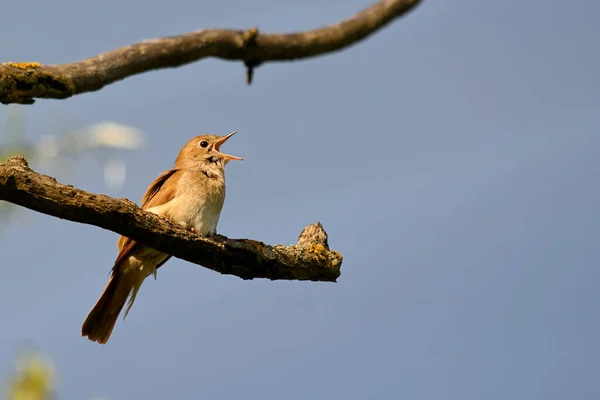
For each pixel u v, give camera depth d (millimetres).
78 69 6867
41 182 7316
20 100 6785
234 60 7691
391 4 7961
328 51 7891
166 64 7242
